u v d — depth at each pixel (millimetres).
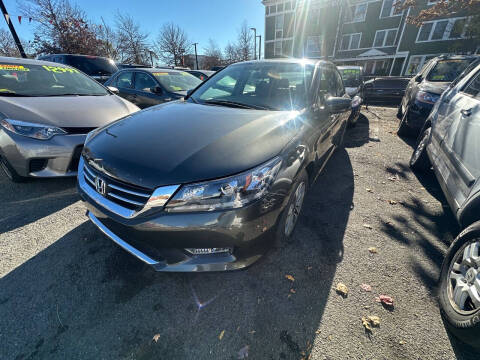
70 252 1930
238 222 1322
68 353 1276
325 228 2305
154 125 1804
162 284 1687
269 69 2682
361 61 23406
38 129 2508
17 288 1617
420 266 1877
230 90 2633
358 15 22031
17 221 2271
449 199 1996
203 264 1411
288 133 1787
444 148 2438
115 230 1536
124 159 1453
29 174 2574
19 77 3264
